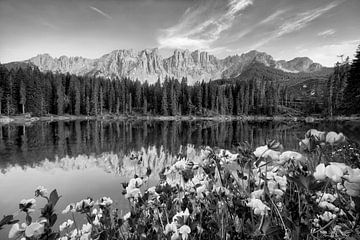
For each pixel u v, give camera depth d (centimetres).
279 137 2172
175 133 3516
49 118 6731
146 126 5231
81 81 9012
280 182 134
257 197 120
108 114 8394
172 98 8888
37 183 1022
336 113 6256
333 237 108
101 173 1159
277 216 122
